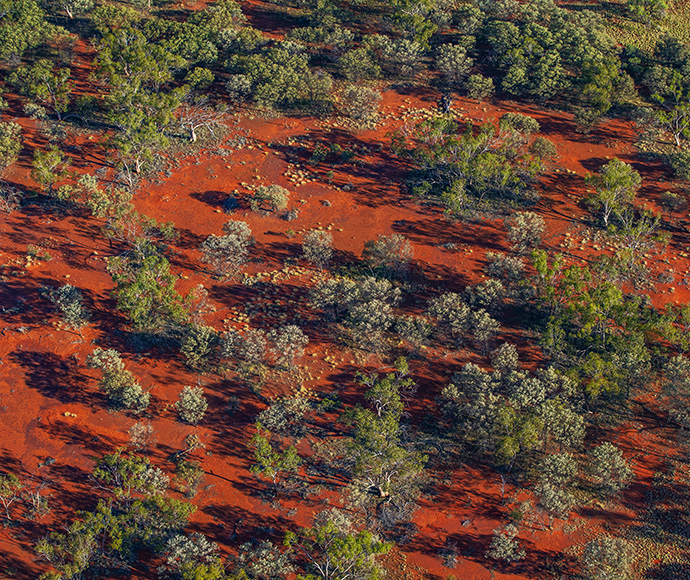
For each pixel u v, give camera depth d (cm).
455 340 6931
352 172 8394
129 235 7619
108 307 7162
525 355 6825
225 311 7162
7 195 7994
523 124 8731
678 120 8756
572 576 5638
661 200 8062
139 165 8181
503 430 6078
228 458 6231
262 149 8638
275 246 7688
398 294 7088
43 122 8725
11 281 7319
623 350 6456
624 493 6053
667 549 5747
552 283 7131
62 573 5431
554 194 8150
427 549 5778
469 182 8131
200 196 8138
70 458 6206
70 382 6656
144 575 5606
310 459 6212
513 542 5744
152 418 6450
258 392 6606
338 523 5681
